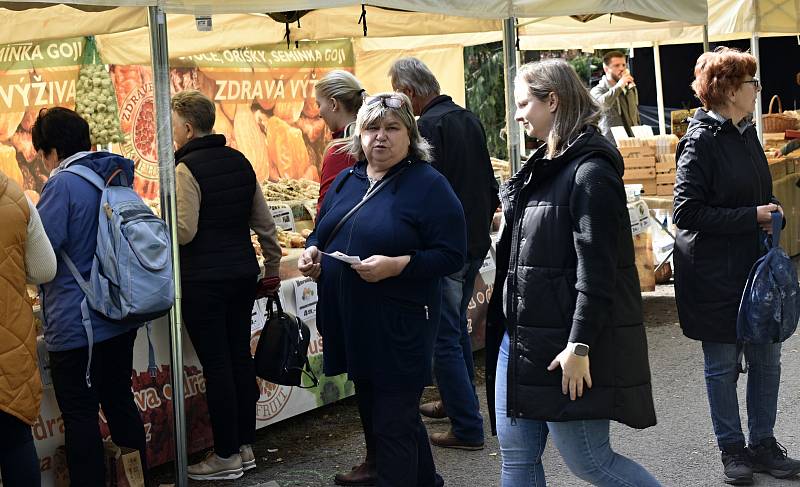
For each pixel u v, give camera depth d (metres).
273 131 7.96
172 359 4.36
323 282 3.79
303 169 8.22
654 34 9.24
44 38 4.89
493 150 11.98
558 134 3.07
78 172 3.95
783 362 6.58
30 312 3.61
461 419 5.00
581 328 2.97
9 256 3.51
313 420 5.78
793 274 4.19
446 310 4.94
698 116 4.28
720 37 10.02
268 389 5.33
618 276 3.07
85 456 3.96
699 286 4.29
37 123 4.04
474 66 11.84
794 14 8.92
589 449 3.12
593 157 3.01
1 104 5.97
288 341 4.70
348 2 4.47
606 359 3.05
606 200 2.94
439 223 3.63
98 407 4.09
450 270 3.63
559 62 3.11
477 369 6.73
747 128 4.30
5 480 3.62
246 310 4.83
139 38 6.73
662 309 8.33
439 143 4.78
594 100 3.10
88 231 3.92
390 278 3.63
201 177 4.52
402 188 3.67
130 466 4.20
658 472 4.65
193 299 4.55
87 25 4.57
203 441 5.03
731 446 4.43
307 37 6.93
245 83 7.72
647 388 3.12
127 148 6.83
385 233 3.63
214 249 4.57
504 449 3.26
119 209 3.92
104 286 3.88
